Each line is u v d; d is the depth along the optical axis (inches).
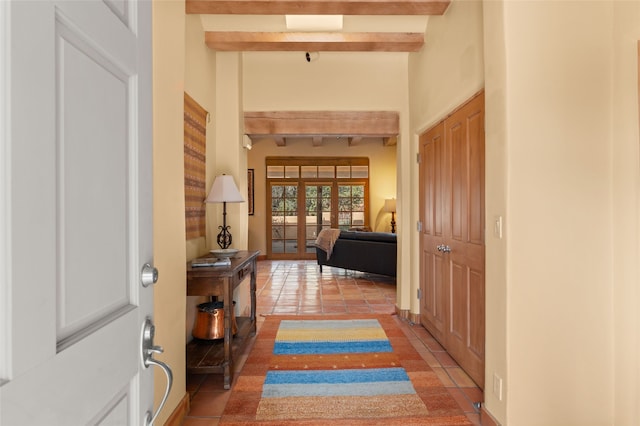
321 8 111.0
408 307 163.0
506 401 72.8
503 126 73.5
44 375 20.6
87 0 25.1
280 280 252.4
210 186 140.9
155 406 71.7
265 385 100.7
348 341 134.6
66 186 23.4
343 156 358.3
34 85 20.2
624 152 70.7
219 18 127.6
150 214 35.9
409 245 162.1
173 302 80.5
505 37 72.6
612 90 72.6
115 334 28.5
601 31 72.9
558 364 72.6
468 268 105.0
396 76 164.9
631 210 70.1
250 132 165.2
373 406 90.0
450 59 113.1
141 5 34.0
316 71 165.5
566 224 72.7
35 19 20.2
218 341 112.8
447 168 120.9
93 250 26.4
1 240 18.3
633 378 70.0
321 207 359.6
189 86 116.7
